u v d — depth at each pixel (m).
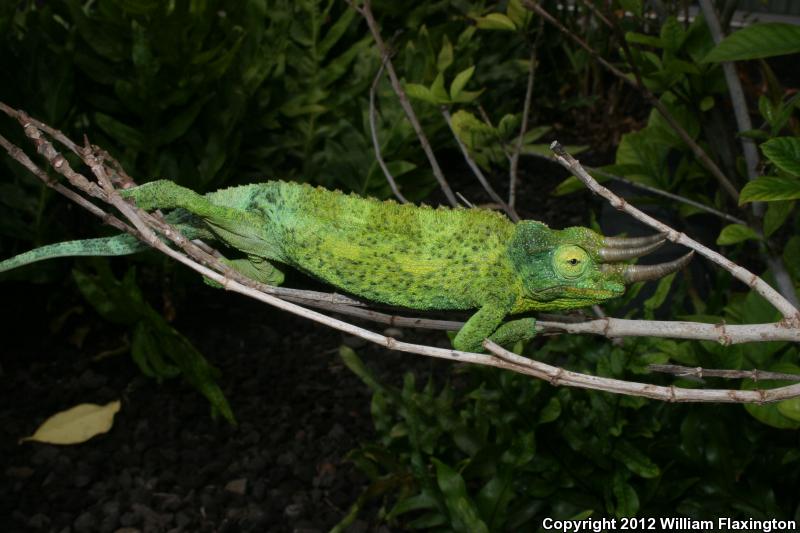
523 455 0.54
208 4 0.76
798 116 0.59
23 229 0.75
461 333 0.34
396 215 0.34
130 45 0.80
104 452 0.67
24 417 0.70
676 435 0.55
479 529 0.49
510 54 1.25
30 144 0.74
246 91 0.88
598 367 0.55
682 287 0.64
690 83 0.52
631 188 0.87
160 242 0.32
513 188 0.51
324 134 0.96
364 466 0.60
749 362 0.51
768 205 0.49
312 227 0.35
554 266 0.33
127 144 0.78
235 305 0.89
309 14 0.95
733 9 0.50
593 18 1.32
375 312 0.35
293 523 0.61
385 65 0.50
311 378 0.78
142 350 0.72
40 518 0.60
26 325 0.82
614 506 0.55
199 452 0.67
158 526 0.60
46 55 0.75
